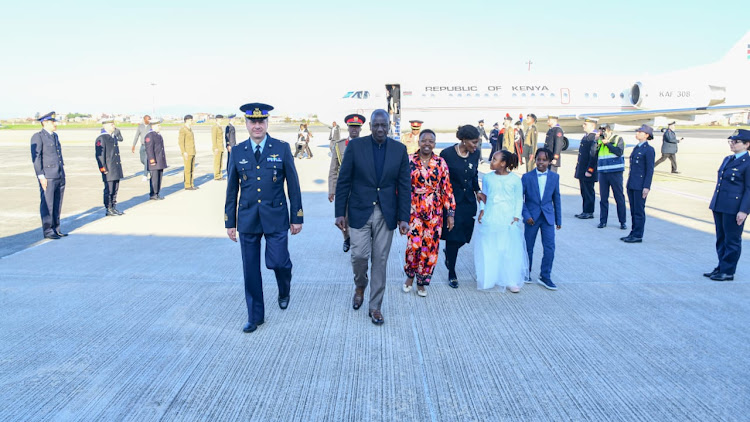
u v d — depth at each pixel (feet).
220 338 11.59
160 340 11.43
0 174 45.60
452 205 14.07
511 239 14.67
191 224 24.17
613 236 22.41
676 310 13.53
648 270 17.26
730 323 12.62
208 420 8.34
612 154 23.16
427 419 8.40
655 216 26.84
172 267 17.10
